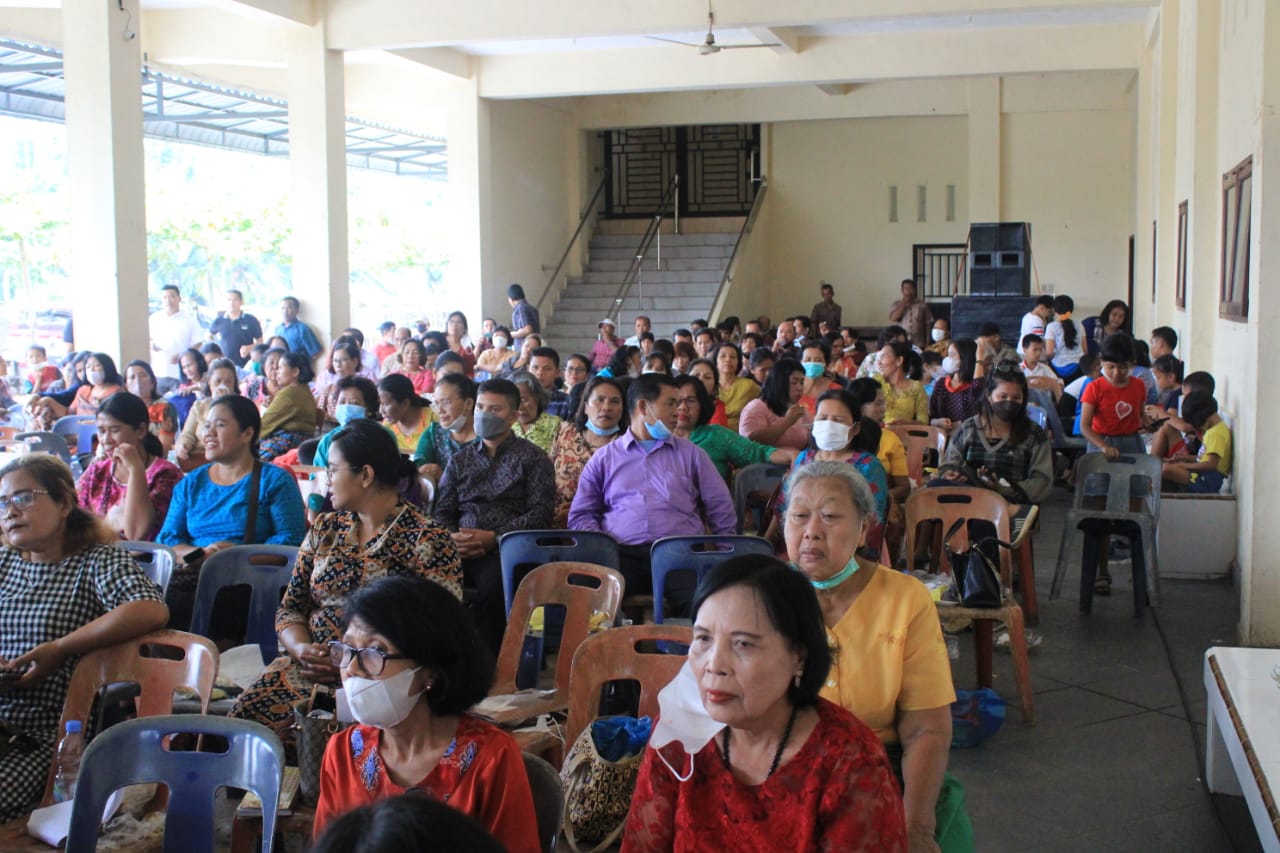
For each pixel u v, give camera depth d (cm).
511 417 548
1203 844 385
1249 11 688
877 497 502
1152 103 1386
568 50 1566
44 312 1741
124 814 305
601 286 1934
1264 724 358
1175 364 869
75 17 1030
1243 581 603
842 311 2095
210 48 1333
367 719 241
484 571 530
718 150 2128
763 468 629
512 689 392
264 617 434
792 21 1179
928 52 1488
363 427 388
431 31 1254
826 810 201
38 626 359
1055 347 1365
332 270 1298
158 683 340
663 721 208
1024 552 629
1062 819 404
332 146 1293
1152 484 659
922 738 275
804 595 206
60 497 365
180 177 2262
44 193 1909
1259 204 576
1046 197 1911
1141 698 522
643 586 535
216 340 1409
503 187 1719
